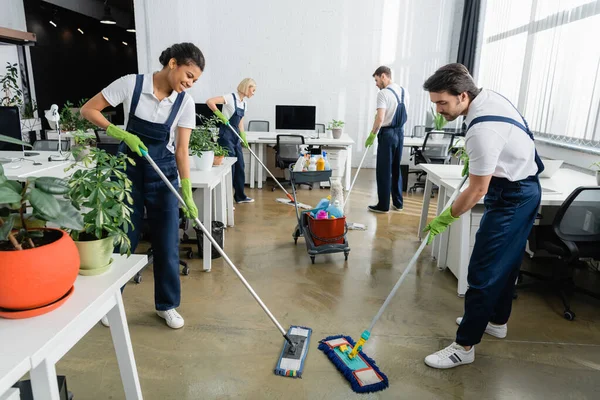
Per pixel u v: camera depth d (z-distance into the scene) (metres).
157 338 2.21
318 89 7.18
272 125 7.33
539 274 2.93
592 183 2.99
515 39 5.44
